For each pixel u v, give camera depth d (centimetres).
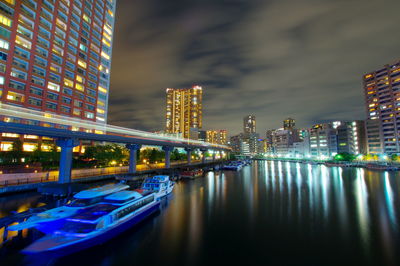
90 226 1672
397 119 11138
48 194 3000
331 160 13475
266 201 3247
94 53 8625
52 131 3556
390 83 11550
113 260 1521
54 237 1569
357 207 2923
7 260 1409
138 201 2202
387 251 1664
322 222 2323
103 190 2367
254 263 1495
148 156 9219
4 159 5078
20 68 6072
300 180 5706
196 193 3797
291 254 1625
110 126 6316
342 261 1523
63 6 7369
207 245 1764
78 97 7844
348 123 13775
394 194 3825
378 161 10931
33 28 6450
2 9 5784
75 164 6062
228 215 2548
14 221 1861
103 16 9225
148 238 1875
